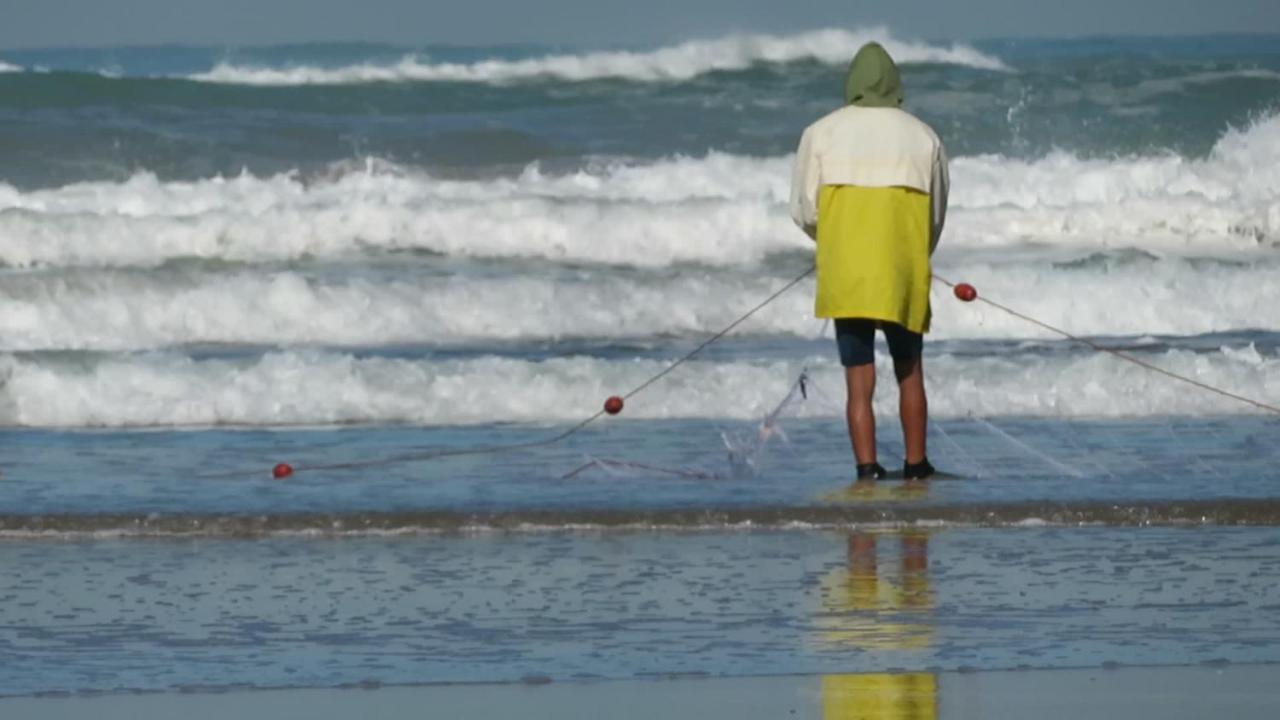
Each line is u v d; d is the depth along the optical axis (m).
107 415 42.31
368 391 42.78
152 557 28.69
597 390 42.94
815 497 32.25
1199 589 26.36
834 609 25.09
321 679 21.83
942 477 34.47
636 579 26.97
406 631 24.05
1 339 52.12
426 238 62.62
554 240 62.66
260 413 42.50
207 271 57.78
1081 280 55.34
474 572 27.48
